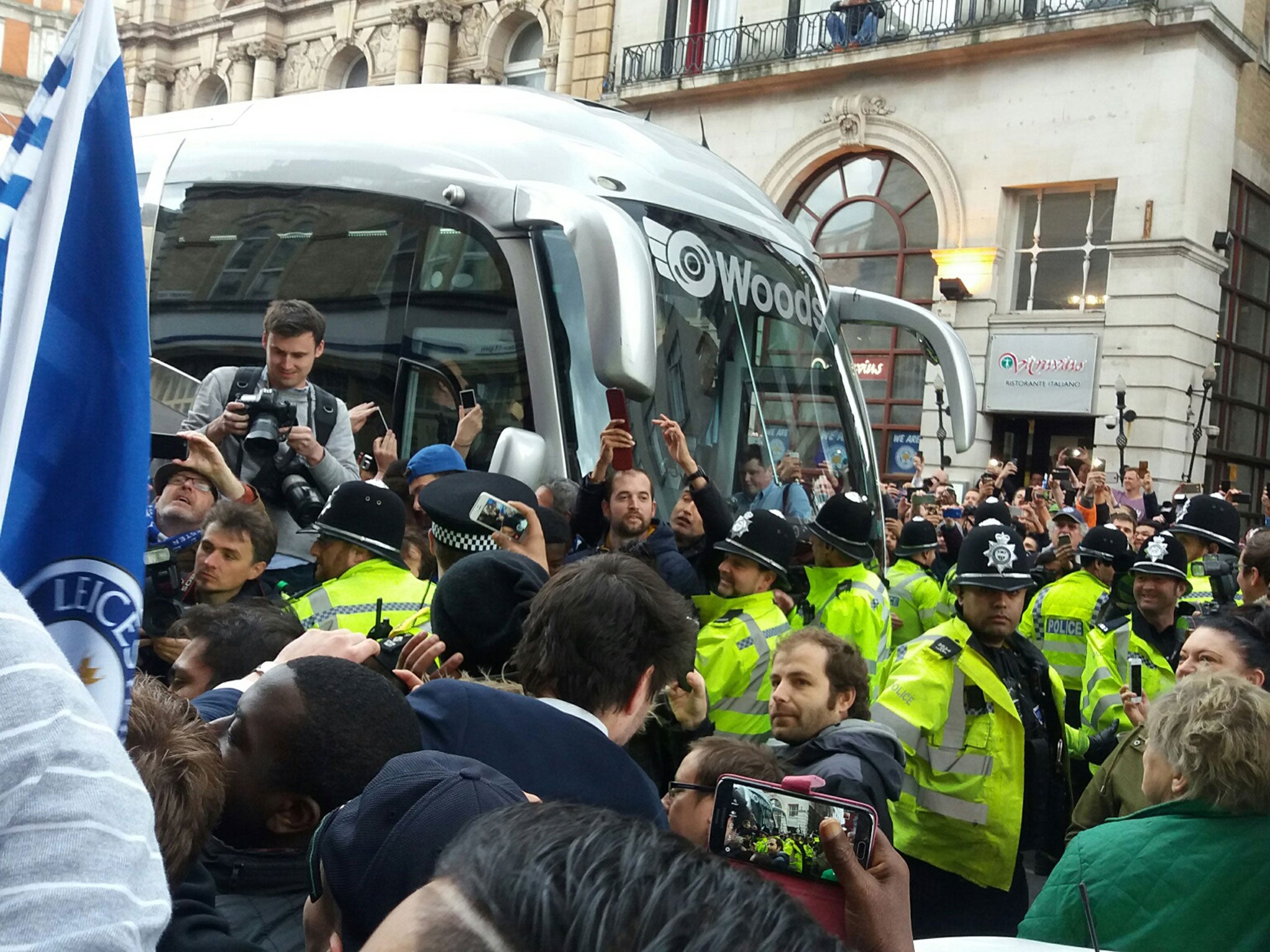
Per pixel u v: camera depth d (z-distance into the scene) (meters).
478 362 7.57
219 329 8.75
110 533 1.73
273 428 5.69
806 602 6.07
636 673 2.56
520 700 2.44
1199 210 20.25
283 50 31.59
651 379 6.07
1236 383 22.50
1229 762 2.83
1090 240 21.09
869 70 22.75
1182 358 20.14
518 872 0.77
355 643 2.82
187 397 8.44
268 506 5.81
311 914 1.84
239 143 9.13
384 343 7.97
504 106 8.41
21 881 1.09
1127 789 4.24
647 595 2.60
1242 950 2.77
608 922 0.74
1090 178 20.66
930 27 22.27
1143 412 20.09
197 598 4.83
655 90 24.92
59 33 37.12
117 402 1.77
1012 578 4.57
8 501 1.71
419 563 5.55
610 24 26.08
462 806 1.70
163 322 8.98
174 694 2.15
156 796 1.80
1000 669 4.73
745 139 24.23
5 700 1.14
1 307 1.74
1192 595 7.93
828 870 2.12
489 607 3.05
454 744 2.33
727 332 8.05
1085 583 7.32
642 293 6.13
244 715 2.20
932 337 9.19
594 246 6.29
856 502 6.03
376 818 1.74
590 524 6.05
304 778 2.15
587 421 7.32
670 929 0.73
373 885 1.69
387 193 8.20
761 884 0.80
